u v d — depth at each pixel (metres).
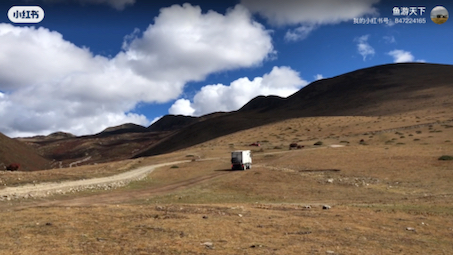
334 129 121.50
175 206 21.72
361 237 13.81
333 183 40.06
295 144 88.75
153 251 10.69
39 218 15.63
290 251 11.23
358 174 44.47
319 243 12.51
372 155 58.50
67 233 12.79
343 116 157.12
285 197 33.56
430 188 33.81
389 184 37.78
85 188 35.81
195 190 38.16
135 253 10.41
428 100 154.12
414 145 67.25
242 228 14.79
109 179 45.94
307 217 18.41
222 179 46.06
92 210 18.50
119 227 14.12
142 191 37.34
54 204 24.91
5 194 27.48
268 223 16.19
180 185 42.66
